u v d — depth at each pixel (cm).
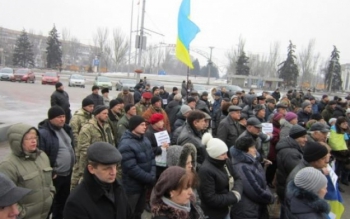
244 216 398
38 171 351
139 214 439
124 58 8062
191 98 833
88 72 8119
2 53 8569
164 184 234
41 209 349
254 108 940
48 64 7512
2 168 330
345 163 714
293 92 1662
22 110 1561
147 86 1499
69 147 464
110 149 249
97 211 244
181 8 837
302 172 316
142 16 2223
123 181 433
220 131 640
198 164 447
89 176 249
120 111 663
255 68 7725
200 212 297
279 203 520
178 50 834
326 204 306
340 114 983
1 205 202
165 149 495
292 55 5844
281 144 475
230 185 389
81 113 601
